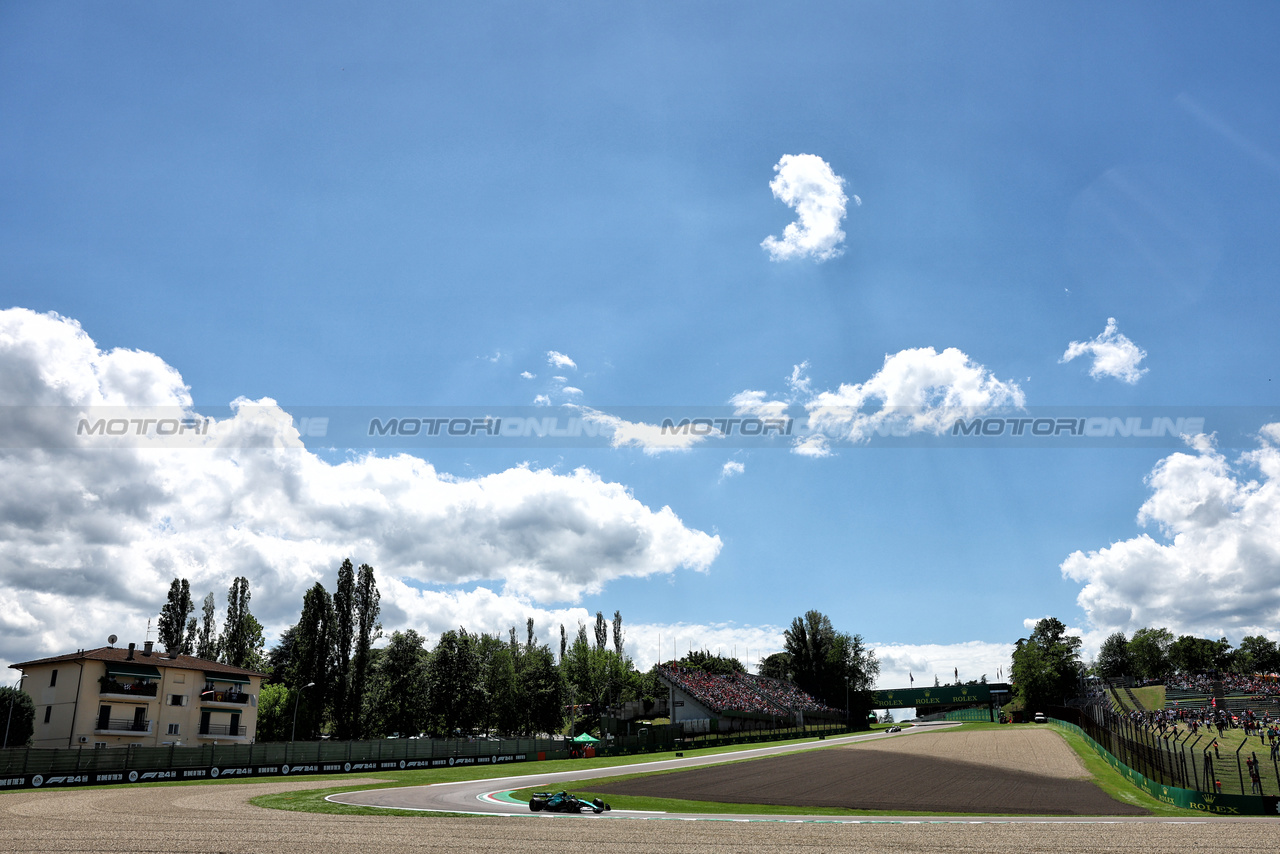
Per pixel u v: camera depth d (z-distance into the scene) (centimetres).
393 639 10250
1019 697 15775
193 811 3619
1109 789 5031
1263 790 4738
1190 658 19400
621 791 5006
